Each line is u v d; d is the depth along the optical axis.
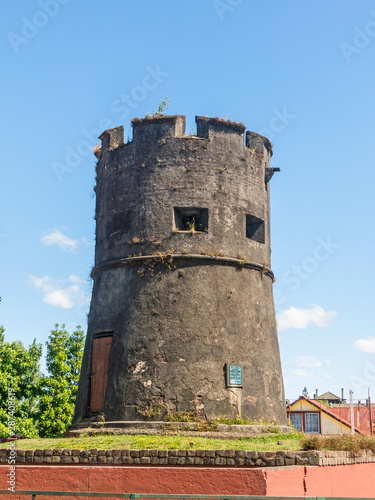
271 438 18.72
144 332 20.27
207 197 21.58
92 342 21.58
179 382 19.56
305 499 9.14
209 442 16.59
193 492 12.34
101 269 22.34
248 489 11.83
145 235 21.36
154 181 21.77
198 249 21.03
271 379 21.34
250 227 23.36
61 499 12.95
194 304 20.48
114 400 19.98
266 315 22.20
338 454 14.55
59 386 35.25
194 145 21.95
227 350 20.33
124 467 13.12
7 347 34.97
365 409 42.44
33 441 18.50
